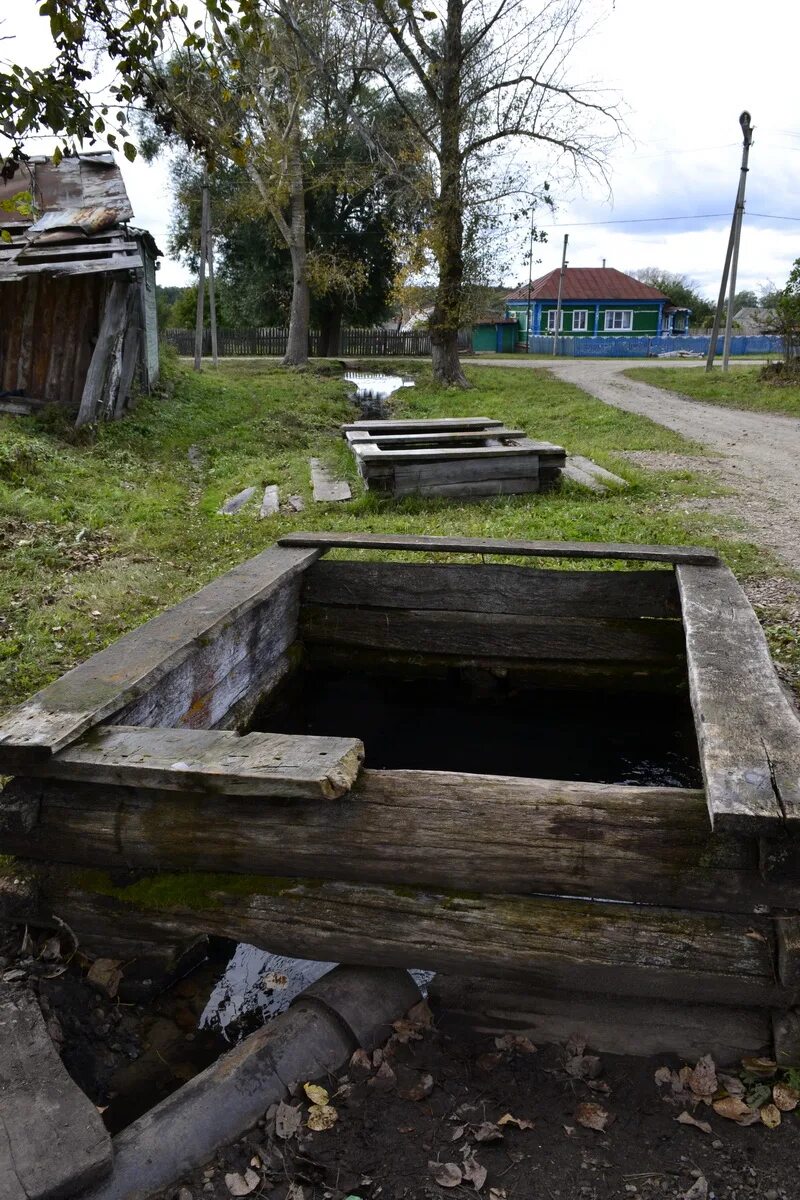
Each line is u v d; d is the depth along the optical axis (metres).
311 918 2.50
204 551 7.81
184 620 3.74
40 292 13.09
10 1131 2.02
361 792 2.48
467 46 20.38
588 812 2.36
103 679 3.03
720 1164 2.09
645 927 2.31
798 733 2.52
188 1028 2.66
